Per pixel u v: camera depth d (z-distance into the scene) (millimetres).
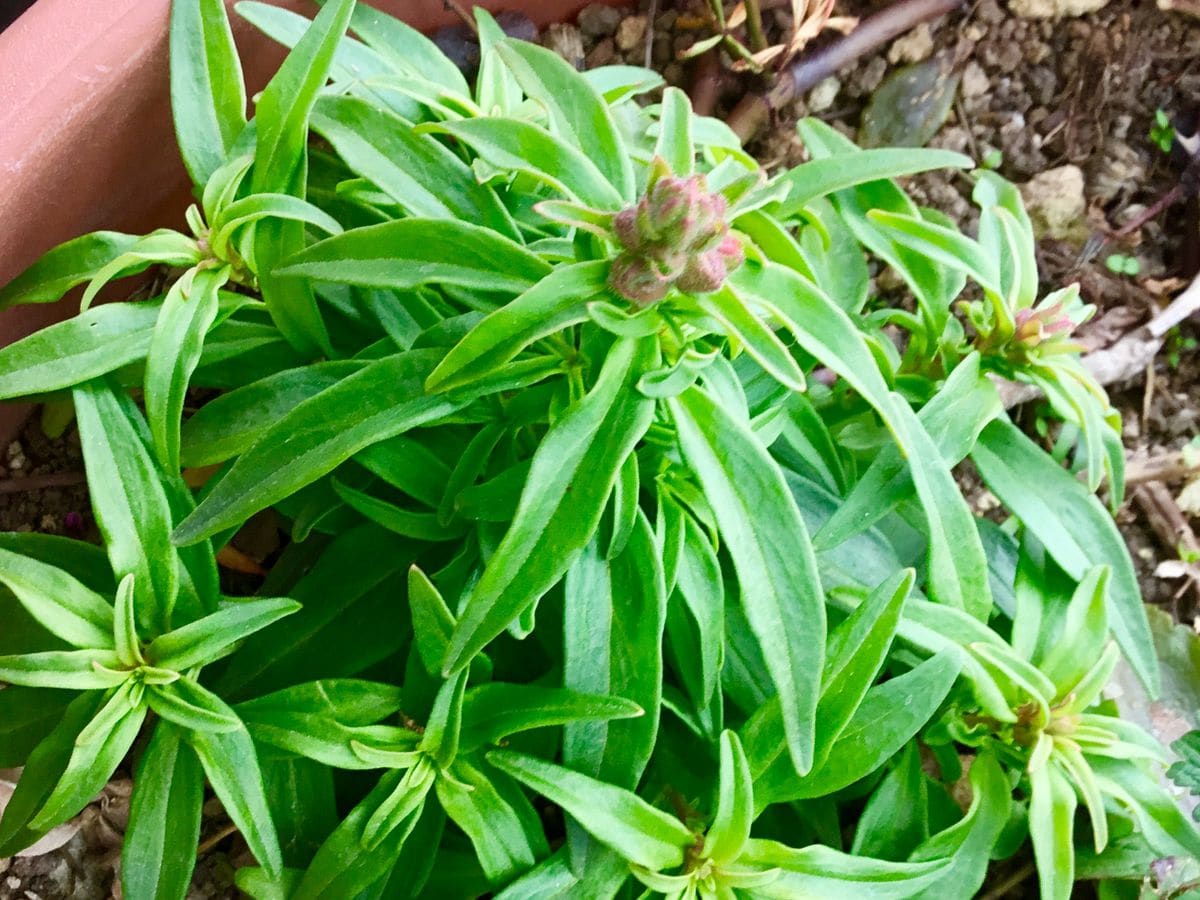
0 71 233
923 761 289
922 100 347
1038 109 357
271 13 245
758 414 240
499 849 210
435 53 265
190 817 204
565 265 194
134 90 248
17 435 285
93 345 211
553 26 333
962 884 227
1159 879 259
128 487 208
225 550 273
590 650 208
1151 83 359
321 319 230
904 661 247
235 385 244
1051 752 229
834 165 240
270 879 202
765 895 209
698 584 220
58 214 251
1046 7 351
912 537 272
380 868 207
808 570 195
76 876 263
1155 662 241
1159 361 343
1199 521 329
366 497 218
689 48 338
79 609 201
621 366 198
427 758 208
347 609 232
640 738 208
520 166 201
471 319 214
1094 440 239
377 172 215
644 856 202
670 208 180
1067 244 350
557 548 190
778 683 192
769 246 220
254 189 215
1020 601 244
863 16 349
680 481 225
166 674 201
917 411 259
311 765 227
